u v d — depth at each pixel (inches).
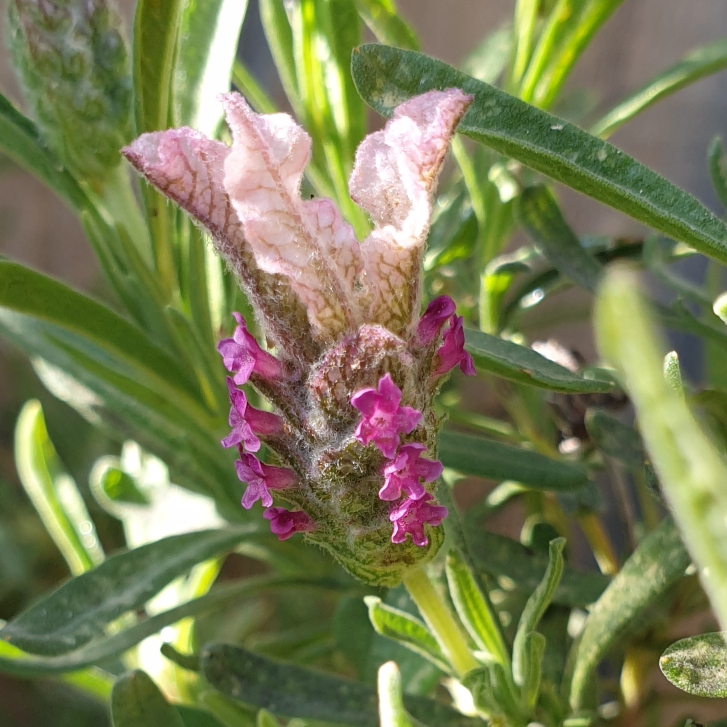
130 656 8.3
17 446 9.0
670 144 12.9
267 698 7.1
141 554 7.4
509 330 8.7
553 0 8.3
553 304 12.6
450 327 6.3
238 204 5.9
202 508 9.3
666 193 6.4
